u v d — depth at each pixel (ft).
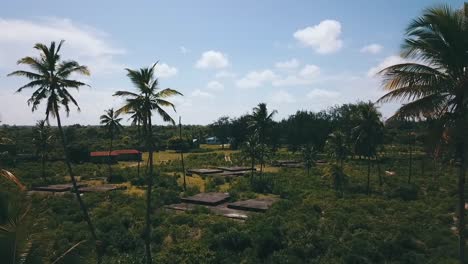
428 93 44.68
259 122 199.72
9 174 36.11
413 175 203.51
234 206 130.31
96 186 177.68
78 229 95.91
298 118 359.25
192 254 76.74
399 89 45.85
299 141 343.46
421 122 47.78
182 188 174.29
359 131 167.53
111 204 129.49
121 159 307.99
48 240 31.32
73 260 31.22
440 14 42.11
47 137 219.41
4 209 28.68
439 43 42.98
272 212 115.14
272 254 77.82
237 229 94.94
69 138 336.90
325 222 98.02
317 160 285.02
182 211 126.21
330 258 73.51
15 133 343.46
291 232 87.10
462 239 42.42
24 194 31.83
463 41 41.24
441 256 70.03
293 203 130.93
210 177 208.44
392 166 238.48
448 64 43.55
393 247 75.46
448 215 106.93
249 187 171.63
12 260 27.02
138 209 118.42
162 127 511.40
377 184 175.73
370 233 86.02
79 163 282.15
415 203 127.54
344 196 147.95
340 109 361.71
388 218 105.09
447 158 48.62
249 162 276.82
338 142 179.63
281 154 330.54
